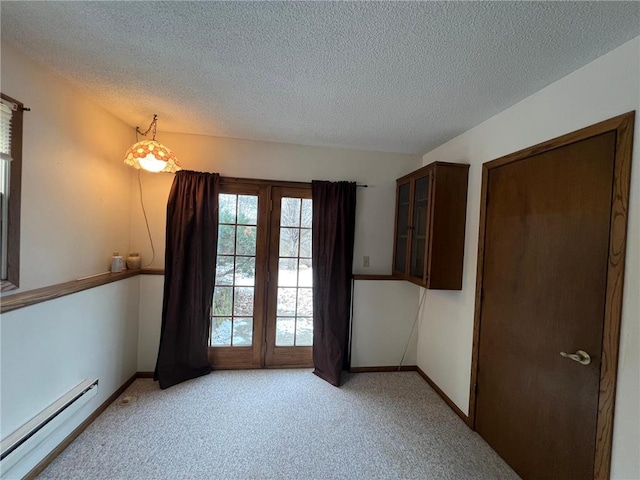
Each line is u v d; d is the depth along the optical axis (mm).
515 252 1840
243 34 1314
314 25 1230
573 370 1445
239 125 2477
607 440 1277
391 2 1086
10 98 1462
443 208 2336
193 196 2652
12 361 1426
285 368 2982
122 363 2439
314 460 1804
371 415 2283
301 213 2980
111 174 2352
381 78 1639
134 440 1896
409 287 3068
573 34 1217
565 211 1508
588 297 1379
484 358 2092
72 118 1891
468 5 1085
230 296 2900
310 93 1854
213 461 1759
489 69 1509
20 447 1422
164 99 2025
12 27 1329
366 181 3059
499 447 1912
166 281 2602
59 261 1828
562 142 1530
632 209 1218
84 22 1282
